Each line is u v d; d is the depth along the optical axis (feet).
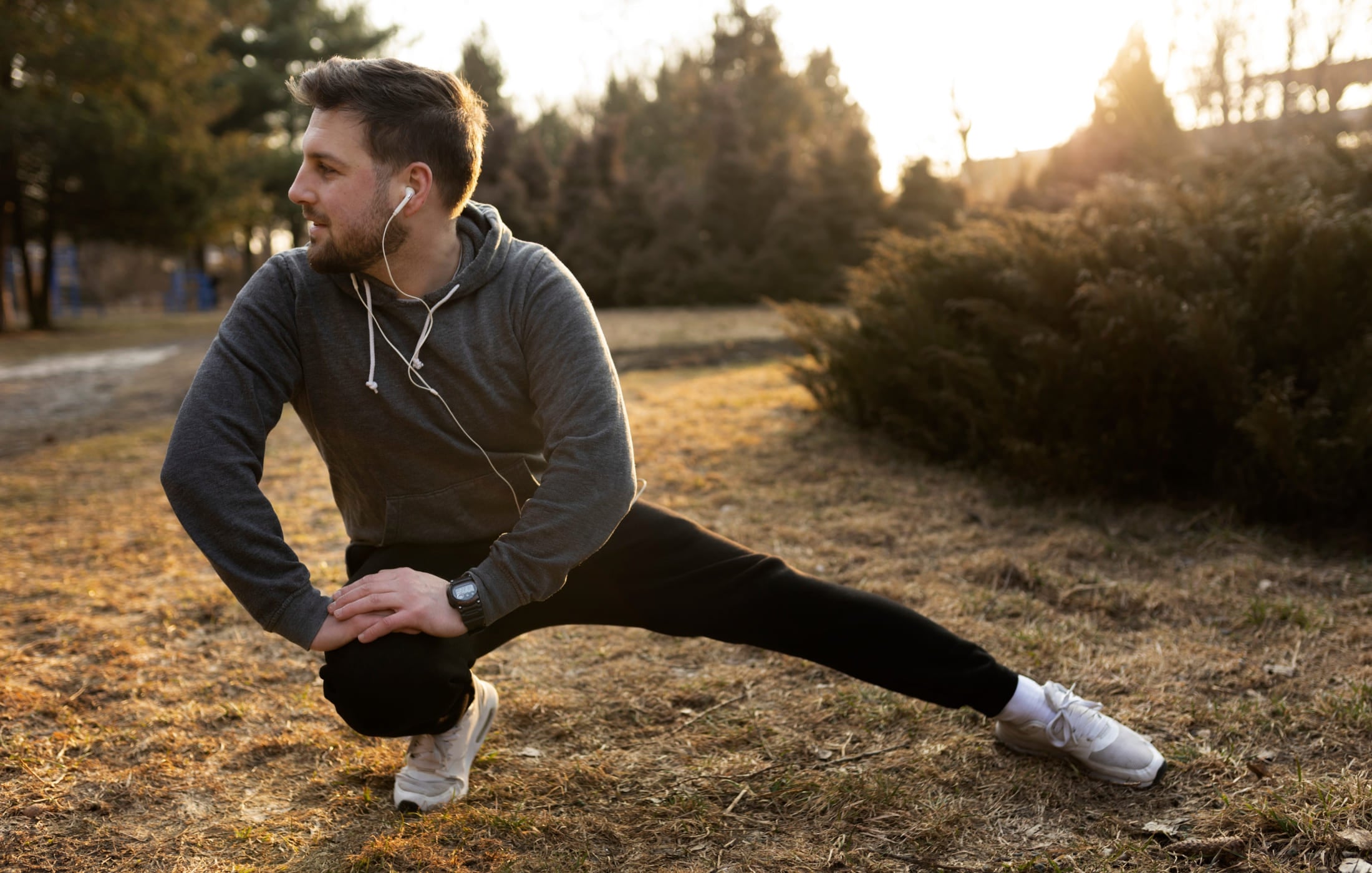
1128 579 10.60
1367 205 15.12
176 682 8.52
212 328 78.48
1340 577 10.19
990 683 6.19
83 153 65.77
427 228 5.21
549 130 126.21
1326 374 11.97
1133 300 12.40
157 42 70.79
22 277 78.07
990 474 14.58
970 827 6.00
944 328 15.61
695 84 103.55
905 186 58.03
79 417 27.12
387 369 5.32
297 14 106.11
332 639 5.10
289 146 102.53
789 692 8.05
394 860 5.74
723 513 13.67
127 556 12.38
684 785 6.62
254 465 5.18
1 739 7.35
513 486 5.74
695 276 57.47
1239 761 6.51
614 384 5.42
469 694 5.72
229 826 6.22
